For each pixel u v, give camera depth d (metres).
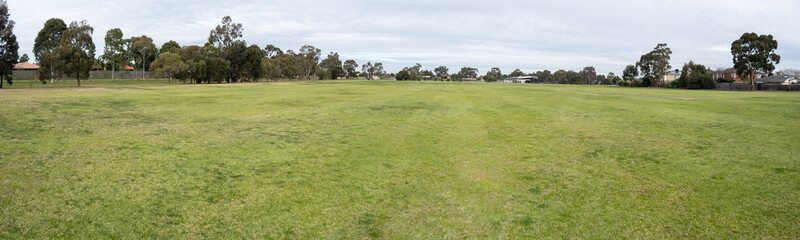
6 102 17.52
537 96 32.59
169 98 24.34
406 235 4.47
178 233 4.41
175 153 8.28
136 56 110.25
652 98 31.58
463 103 23.59
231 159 7.86
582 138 10.84
